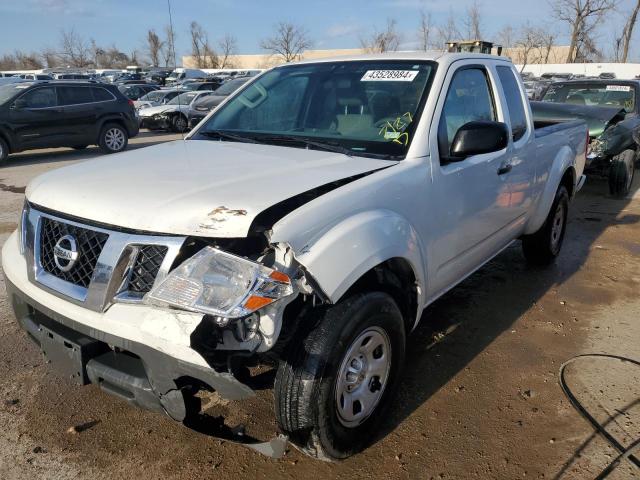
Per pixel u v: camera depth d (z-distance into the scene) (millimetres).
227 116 3838
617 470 2609
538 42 42281
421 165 2912
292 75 3846
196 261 2074
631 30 38094
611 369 3492
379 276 2600
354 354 2469
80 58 55875
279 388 2295
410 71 3361
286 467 2619
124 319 2123
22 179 10000
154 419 2953
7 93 12219
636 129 8547
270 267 2131
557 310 4355
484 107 3699
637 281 5000
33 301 2457
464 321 4133
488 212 3633
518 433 2869
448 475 2574
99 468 2592
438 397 3168
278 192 2307
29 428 2850
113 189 2430
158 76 37656
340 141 3164
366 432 2648
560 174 4777
